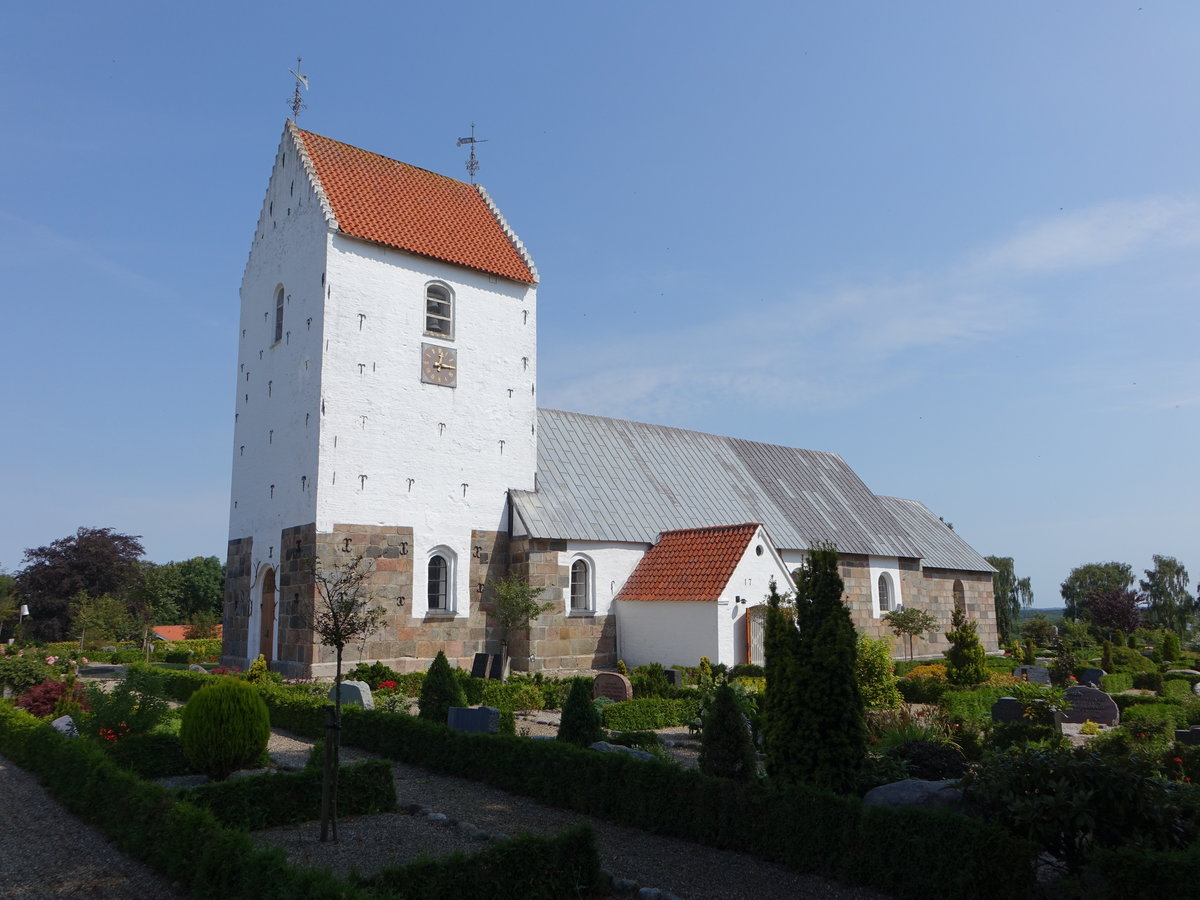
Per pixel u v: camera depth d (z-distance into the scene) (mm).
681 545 29281
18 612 58594
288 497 25500
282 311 27594
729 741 10648
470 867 7848
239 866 7531
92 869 8875
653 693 22562
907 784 9258
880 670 18859
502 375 28531
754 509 35125
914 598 38625
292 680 23578
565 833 8469
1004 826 8047
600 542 28797
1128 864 6922
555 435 32438
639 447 34906
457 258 27750
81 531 56656
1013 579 85125
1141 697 22609
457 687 17047
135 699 13844
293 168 27766
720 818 9883
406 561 25281
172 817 8805
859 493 41562
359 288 25719
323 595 23484
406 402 26125
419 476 26031
